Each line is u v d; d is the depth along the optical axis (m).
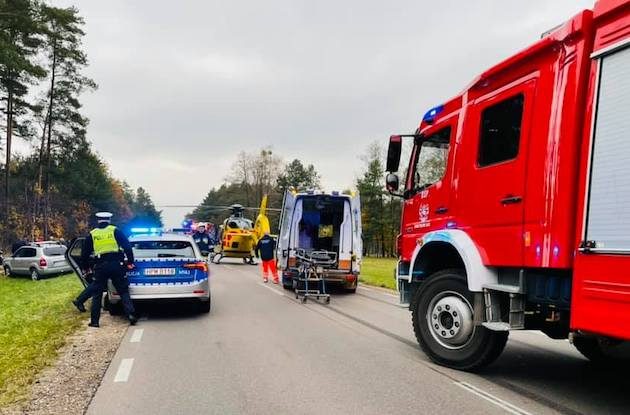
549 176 4.95
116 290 9.75
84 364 6.46
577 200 4.65
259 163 80.00
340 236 14.66
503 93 5.68
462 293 6.13
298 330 8.77
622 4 4.29
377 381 5.75
